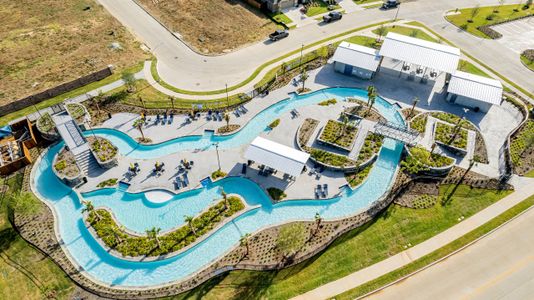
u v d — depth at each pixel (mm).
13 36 76125
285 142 55625
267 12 88750
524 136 57031
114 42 76188
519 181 50469
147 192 48438
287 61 72875
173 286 38781
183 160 51750
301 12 89438
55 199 47719
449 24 87625
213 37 79438
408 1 97625
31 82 65312
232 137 56656
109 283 39344
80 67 69312
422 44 68312
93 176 50406
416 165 49969
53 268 40156
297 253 41562
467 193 48719
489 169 52031
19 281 38875
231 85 66562
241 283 38938
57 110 58531
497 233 44406
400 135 56094
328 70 71250
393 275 40062
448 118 59844
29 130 55250
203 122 58844
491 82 62375
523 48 79438
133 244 42281
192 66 71062
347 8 92562
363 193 49250
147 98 62938
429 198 47938
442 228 44750
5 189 48500
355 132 56594
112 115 59719
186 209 46656
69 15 84625
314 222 45406
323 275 39844
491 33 83750
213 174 50281
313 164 52438
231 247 42594
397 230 44312
